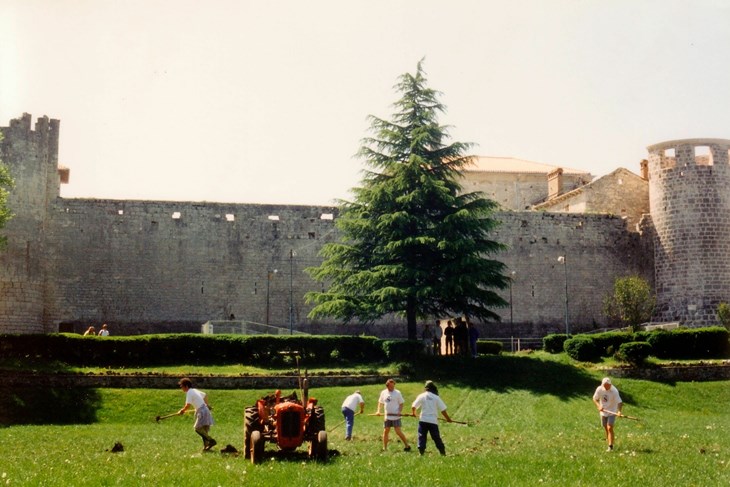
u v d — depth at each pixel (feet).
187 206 154.71
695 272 153.99
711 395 102.06
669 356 116.67
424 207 126.52
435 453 59.21
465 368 110.01
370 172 129.29
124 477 44.73
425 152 128.57
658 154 161.17
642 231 170.50
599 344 116.06
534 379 105.29
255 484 42.86
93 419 87.97
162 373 100.53
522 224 168.04
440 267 121.70
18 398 90.63
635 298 149.48
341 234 159.53
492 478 45.32
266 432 54.34
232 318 152.97
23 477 44.42
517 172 207.62
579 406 93.91
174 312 150.82
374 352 114.93
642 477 46.39
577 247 169.17
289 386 101.35
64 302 146.20
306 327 155.33
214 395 95.76
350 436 70.38
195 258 153.48
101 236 149.79
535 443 67.87
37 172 138.51
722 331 118.32
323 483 43.45
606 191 181.57
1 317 130.93
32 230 136.56
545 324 165.17
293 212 159.02
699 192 155.22
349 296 120.78
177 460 52.75
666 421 88.07
